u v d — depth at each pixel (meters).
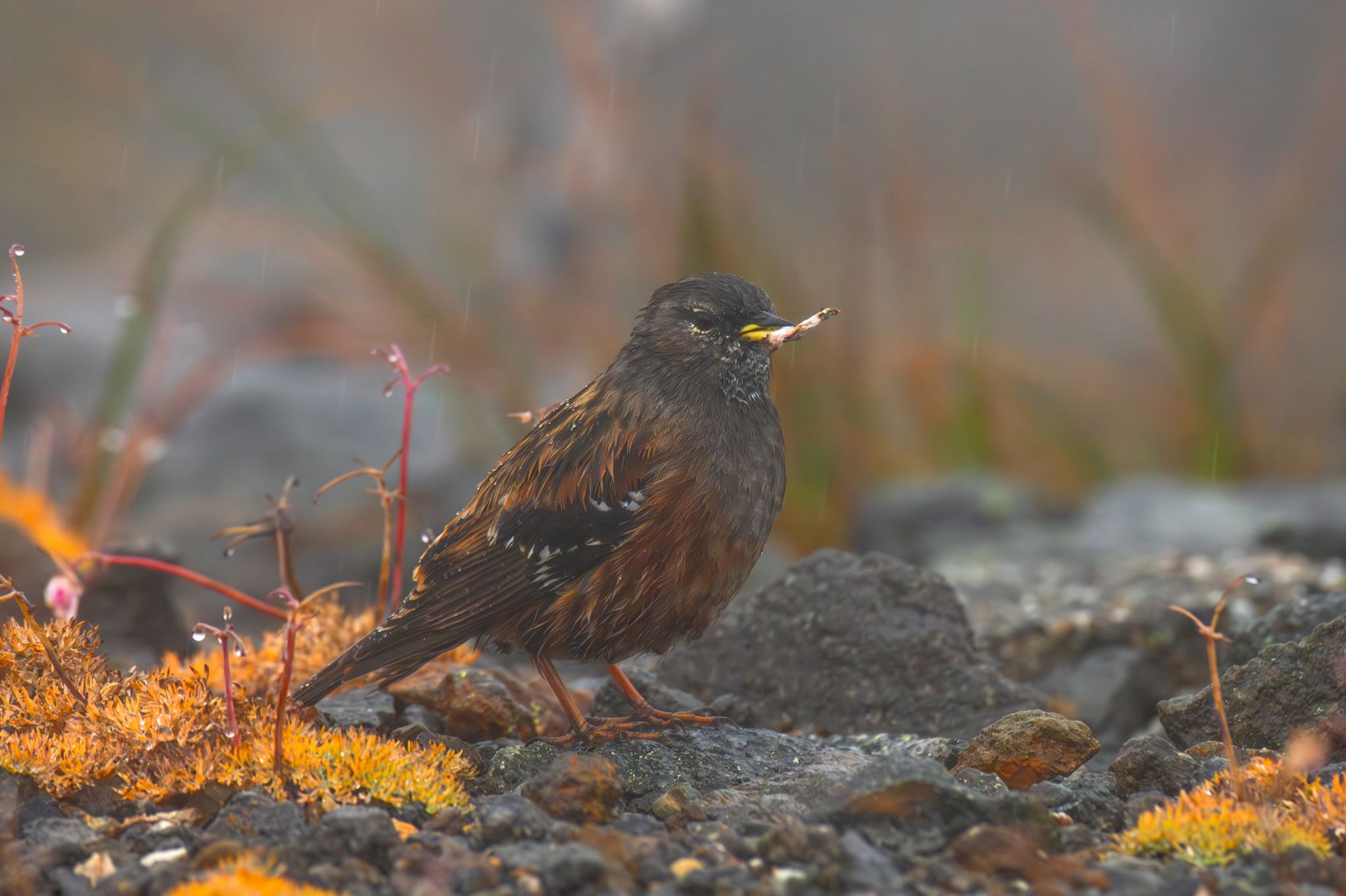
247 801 5.01
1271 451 14.91
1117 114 16.59
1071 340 20.84
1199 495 12.59
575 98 16.30
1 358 15.95
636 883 4.62
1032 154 26.53
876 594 7.70
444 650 6.42
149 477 13.77
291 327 14.88
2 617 8.99
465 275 15.72
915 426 14.43
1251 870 4.63
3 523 9.83
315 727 5.91
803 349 13.59
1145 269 15.25
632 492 6.39
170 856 4.78
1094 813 5.36
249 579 12.49
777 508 6.79
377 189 20.31
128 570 8.17
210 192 12.89
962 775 5.57
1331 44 28.28
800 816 5.16
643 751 6.17
